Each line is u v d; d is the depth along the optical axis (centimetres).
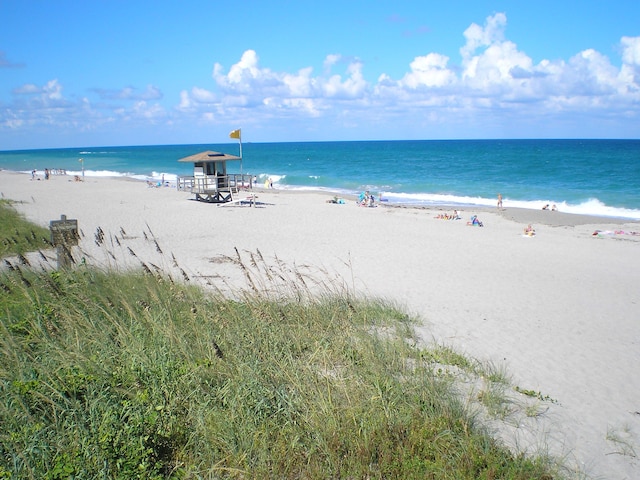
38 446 437
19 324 700
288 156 11181
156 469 429
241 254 1559
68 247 1041
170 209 2714
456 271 1441
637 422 609
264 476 435
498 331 939
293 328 748
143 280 909
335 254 1620
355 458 459
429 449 478
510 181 4847
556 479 459
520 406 618
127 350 598
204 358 620
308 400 536
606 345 892
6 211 2183
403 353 705
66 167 8469
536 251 1791
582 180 4772
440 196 3919
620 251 1820
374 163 8244
